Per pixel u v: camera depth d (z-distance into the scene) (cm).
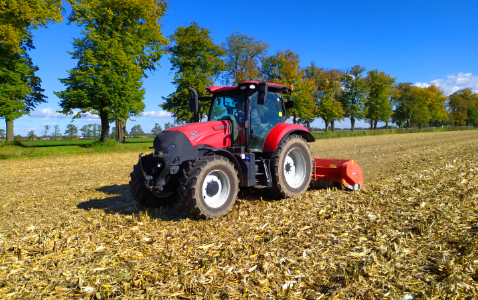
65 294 292
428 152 1505
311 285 293
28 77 2631
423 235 400
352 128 5072
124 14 2753
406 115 6269
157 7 2977
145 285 303
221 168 509
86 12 2572
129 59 2578
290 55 3641
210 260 352
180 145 520
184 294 286
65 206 622
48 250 389
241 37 3753
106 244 406
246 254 364
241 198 633
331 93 4316
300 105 3531
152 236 431
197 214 482
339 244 384
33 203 658
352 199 594
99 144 2292
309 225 454
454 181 711
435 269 311
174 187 571
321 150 1848
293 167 652
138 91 2627
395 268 320
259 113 616
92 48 2458
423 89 6562
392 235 404
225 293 286
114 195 714
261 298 276
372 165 1127
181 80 2941
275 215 507
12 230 476
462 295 268
